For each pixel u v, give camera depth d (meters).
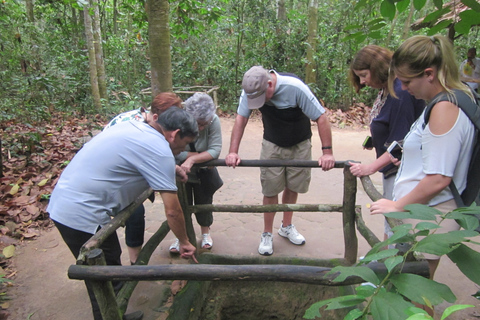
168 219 1.73
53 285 2.51
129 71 8.91
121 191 1.75
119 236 3.13
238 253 2.84
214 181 2.71
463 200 1.48
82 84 7.59
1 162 3.92
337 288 2.23
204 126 2.21
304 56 8.04
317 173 4.59
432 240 0.90
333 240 2.99
